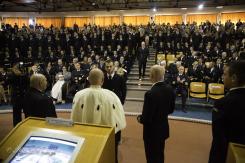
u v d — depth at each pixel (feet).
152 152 8.43
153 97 8.13
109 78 14.89
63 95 26.30
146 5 61.82
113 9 63.67
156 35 41.70
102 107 7.35
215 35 39.55
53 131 4.23
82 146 3.91
